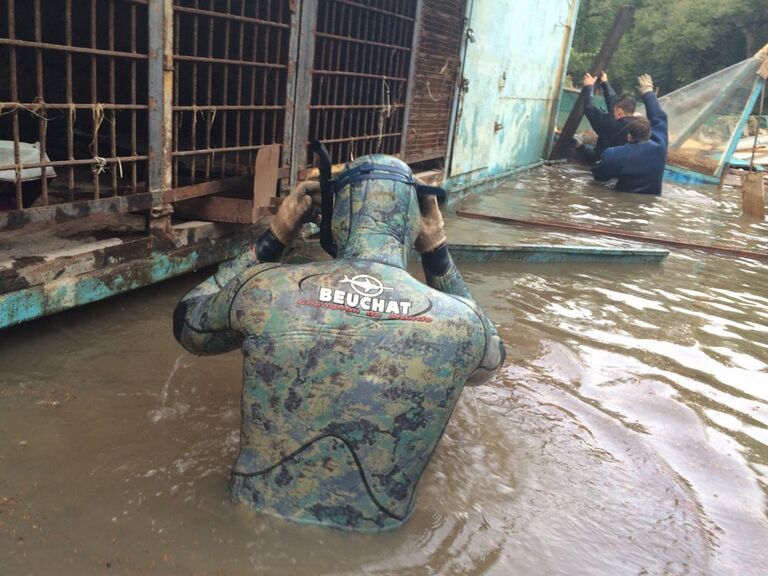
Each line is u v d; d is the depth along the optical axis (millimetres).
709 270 5984
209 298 2191
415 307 2025
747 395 3568
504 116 9414
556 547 2268
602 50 11586
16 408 2812
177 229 3969
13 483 2340
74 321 3648
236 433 2760
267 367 2006
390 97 6039
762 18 25484
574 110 11812
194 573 1985
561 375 3605
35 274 3160
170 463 2508
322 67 4793
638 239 6918
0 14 5043
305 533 2105
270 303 2010
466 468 2662
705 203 9617
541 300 4762
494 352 2174
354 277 2043
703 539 2383
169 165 3709
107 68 5312
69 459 2500
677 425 3180
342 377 1977
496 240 6266
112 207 3406
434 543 2188
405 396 1997
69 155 3143
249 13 4855
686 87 11812
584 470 2746
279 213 2359
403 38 6031
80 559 2008
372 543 2129
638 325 4445
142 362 3311
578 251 5746
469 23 7250
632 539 2352
